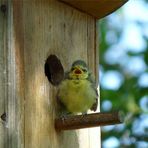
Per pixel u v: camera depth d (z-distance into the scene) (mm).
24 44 9516
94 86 10812
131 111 14375
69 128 9969
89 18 11500
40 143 9672
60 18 10594
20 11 9500
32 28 9750
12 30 9281
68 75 10523
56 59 10406
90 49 11453
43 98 9891
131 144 13820
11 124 9094
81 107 10578
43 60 9984
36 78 9742
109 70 16062
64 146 10281
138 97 14688
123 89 14938
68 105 10492
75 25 11039
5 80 9172
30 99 9539
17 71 9297
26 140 9359
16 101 9180
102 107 14617
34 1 9859
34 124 9586
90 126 9719
